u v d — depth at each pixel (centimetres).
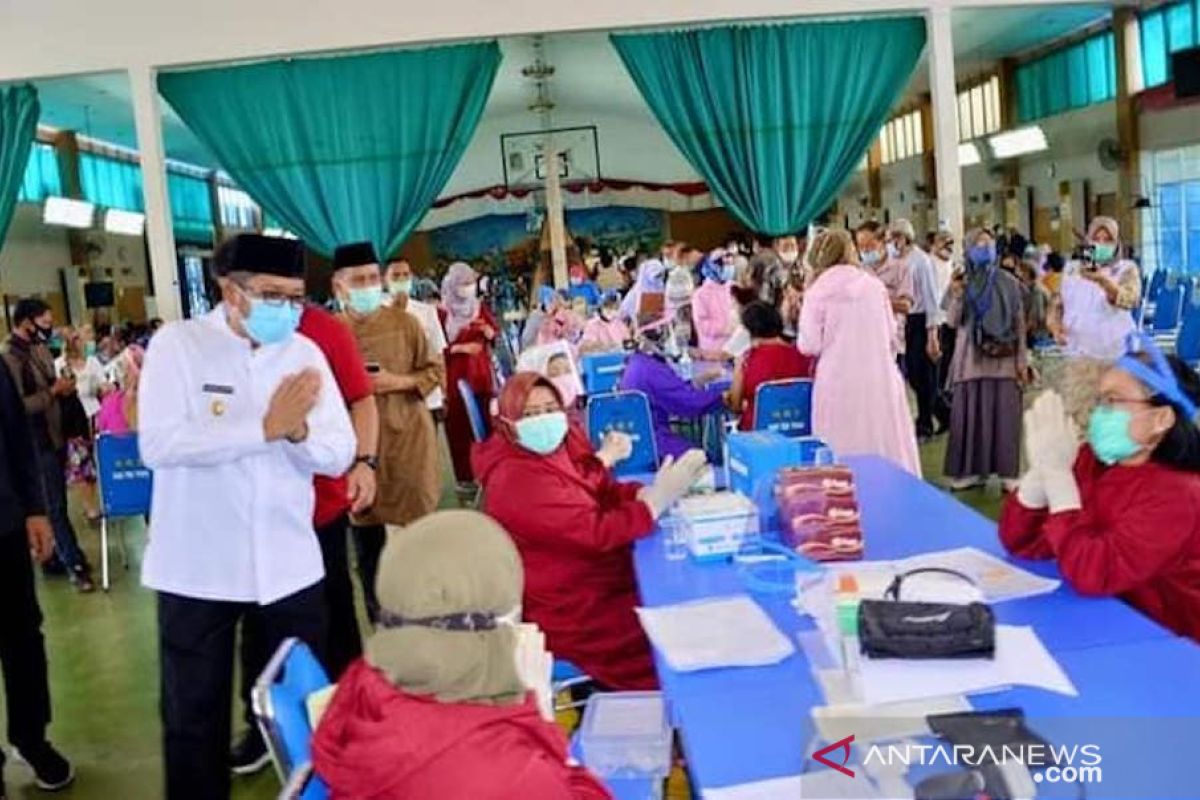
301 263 238
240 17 707
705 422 536
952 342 727
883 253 739
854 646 166
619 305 865
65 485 547
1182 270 1110
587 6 715
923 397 738
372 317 402
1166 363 194
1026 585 199
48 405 525
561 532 251
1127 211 1151
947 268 723
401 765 119
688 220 1848
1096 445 196
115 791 304
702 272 843
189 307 1011
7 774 318
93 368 706
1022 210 1461
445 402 667
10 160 730
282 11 708
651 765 175
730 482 276
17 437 294
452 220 1872
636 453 444
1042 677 156
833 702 152
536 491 252
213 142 733
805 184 765
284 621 240
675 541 245
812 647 176
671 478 264
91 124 1173
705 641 182
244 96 729
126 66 709
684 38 746
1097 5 860
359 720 124
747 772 138
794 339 569
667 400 495
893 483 296
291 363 239
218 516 232
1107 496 196
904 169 1648
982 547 229
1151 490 190
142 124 713
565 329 717
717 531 230
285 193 738
